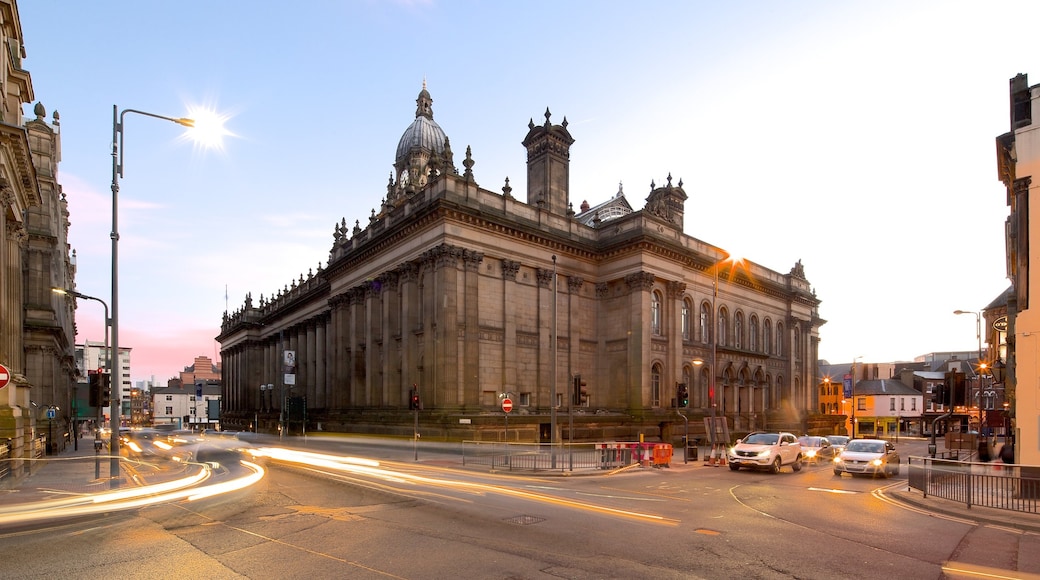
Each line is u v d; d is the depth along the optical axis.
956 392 26.66
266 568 8.46
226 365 102.56
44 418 40.41
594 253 45.09
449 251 36.62
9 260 27.03
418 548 9.65
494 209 39.50
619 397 43.16
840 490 18.70
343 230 55.19
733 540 10.60
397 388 42.06
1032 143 17.48
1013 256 23.52
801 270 65.88
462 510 13.35
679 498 16.19
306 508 13.53
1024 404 16.91
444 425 34.47
